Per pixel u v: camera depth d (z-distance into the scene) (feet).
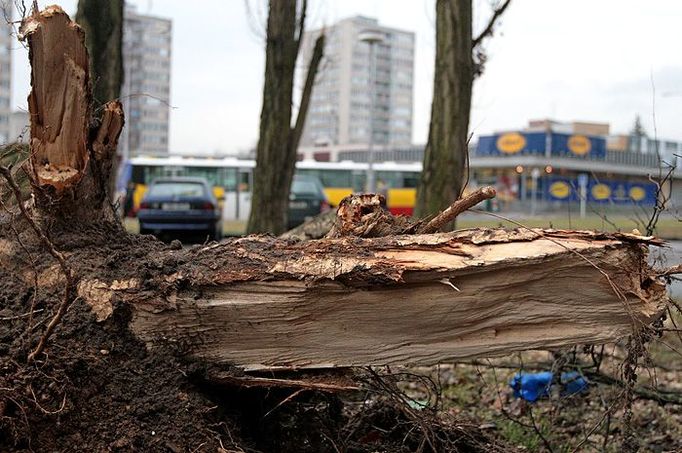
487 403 18.30
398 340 10.13
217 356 10.31
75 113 10.66
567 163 103.71
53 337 9.81
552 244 9.46
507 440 14.92
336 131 241.55
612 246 9.38
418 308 9.84
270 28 31.27
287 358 10.29
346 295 9.84
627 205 32.24
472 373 21.29
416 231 11.03
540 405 17.42
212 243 10.98
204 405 10.04
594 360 15.76
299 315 10.00
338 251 9.89
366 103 242.78
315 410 12.09
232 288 10.00
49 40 10.30
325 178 89.86
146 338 10.19
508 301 9.80
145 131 187.11
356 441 12.19
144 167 84.48
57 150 10.69
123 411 9.76
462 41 23.73
